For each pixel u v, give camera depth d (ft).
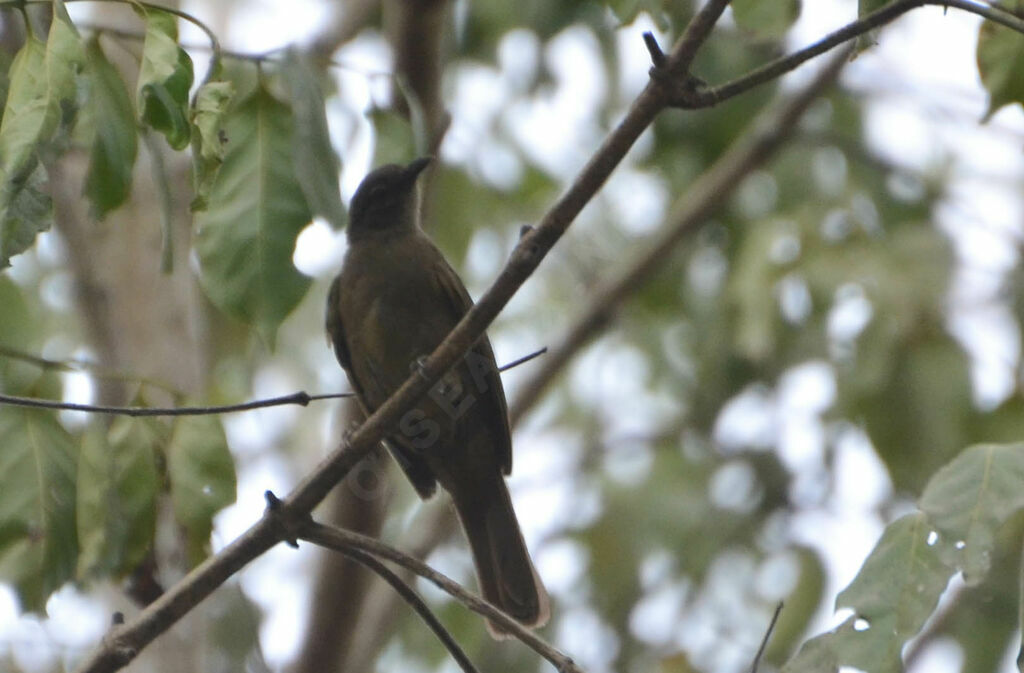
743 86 20.94
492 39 45.16
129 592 29.55
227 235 23.71
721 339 45.32
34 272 47.16
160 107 20.49
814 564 43.91
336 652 37.42
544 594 30.27
